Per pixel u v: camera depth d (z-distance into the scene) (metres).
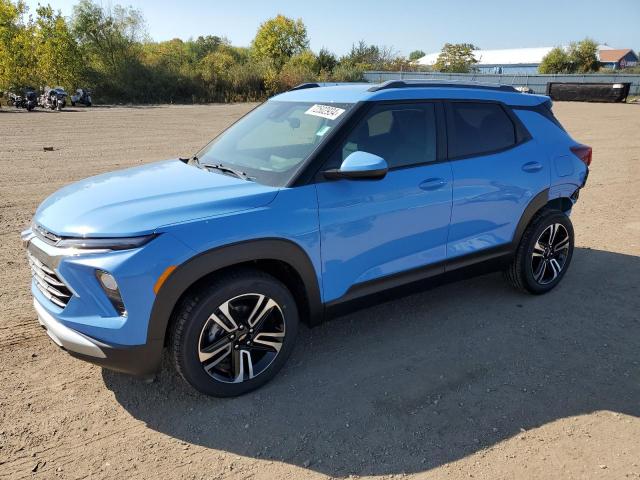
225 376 3.02
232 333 2.93
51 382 3.17
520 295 4.56
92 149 12.73
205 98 44.72
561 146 4.45
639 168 10.94
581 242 6.07
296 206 2.98
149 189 3.07
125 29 45.00
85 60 41.41
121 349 2.61
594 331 3.92
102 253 2.54
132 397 3.05
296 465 2.54
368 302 3.48
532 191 4.17
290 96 4.12
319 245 3.09
